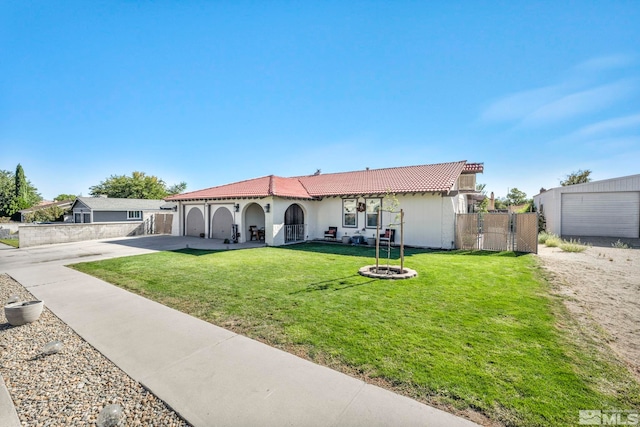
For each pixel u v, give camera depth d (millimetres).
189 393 2959
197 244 16375
